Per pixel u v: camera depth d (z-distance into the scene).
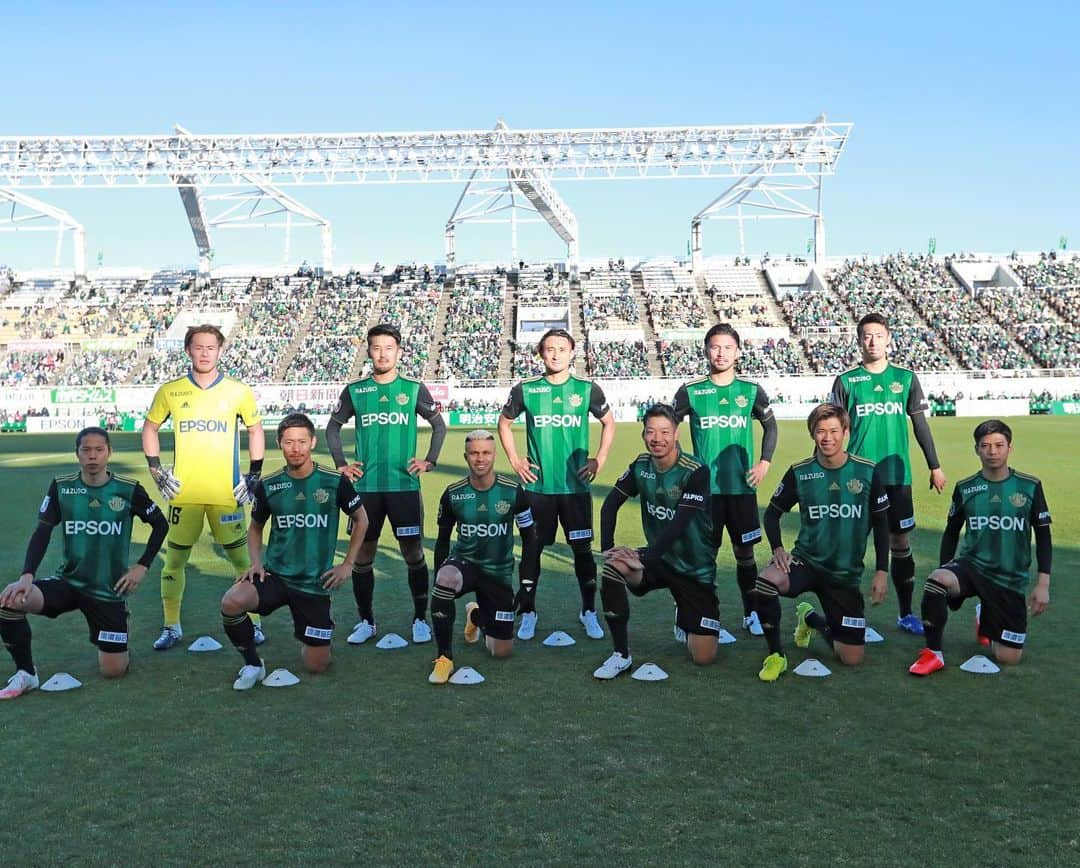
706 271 52.47
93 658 6.07
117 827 3.57
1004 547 5.54
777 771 4.04
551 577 8.60
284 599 5.59
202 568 9.38
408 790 3.88
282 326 47.59
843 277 51.75
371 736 4.52
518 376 43.16
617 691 5.22
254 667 5.43
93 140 43.41
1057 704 4.87
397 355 6.87
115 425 39.84
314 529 5.66
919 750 4.27
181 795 3.85
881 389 6.78
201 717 4.85
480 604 5.97
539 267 53.50
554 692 5.21
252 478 7.00
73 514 5.53
